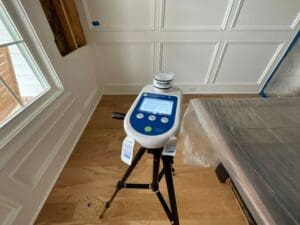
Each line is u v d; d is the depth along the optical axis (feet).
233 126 2.77
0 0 2.63
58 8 3.93
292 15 5.34
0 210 2.56
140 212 3.43
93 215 3.38
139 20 5.41
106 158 4.56
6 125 2.67
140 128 1.62
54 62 3.77
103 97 7.18
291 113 3.08
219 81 7.11
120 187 2.80
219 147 2.49
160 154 1.93
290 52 6.05
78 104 5.07
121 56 6.28
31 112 3.18
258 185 1.92
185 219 3.33
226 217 3.37
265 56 6.36
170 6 5.13
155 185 2.53
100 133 5.34
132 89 7.24
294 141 2.53
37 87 3.61
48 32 3.56
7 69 2.87
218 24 5.54
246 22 5.49
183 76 6.93
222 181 3.92
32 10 3.09
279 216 1.64
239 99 3.43
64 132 4.32
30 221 3.16
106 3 5.05
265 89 7.18
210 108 3.17
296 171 2.11
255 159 2.24
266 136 2.60
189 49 6.15
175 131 1.60
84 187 3.87
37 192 3.34
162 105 1.90
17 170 2.81
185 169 4.25
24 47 3.14
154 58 6.35
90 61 6.11
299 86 5.87
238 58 6.40
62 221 3.30
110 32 5.65
